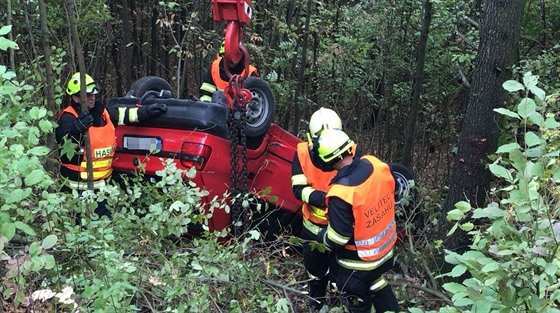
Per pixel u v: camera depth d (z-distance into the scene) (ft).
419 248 17.78
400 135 29.58
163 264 11.75
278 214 17.08
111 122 15.21
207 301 10.48
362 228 11.98
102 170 14.97
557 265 7.14
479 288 7.72
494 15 15.49
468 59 20.83
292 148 17.02
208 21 28.60
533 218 7.43
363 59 28.09
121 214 11.76
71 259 10.52
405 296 15.05
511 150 7.59
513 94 17.56
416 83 23.02
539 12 24.64
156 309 10.71
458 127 29.30
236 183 14.17
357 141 28.19
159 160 14.69
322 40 28.53
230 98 14.40
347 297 12.87
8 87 9.82
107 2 31.32
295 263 15.37
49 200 9.84
